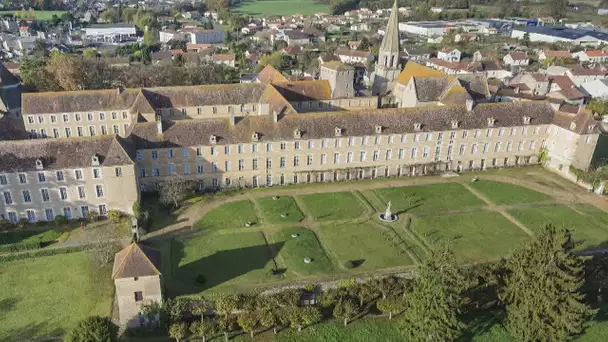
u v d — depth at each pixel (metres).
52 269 83.56
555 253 65.25
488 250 91.56
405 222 101.00
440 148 123.62
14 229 95.00
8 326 70.44
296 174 117.06
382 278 78.50
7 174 91.69
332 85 150.88
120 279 68.31
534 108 129.12
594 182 116.50
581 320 64.88
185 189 106.81
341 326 72.88
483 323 73.75
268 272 82.38
